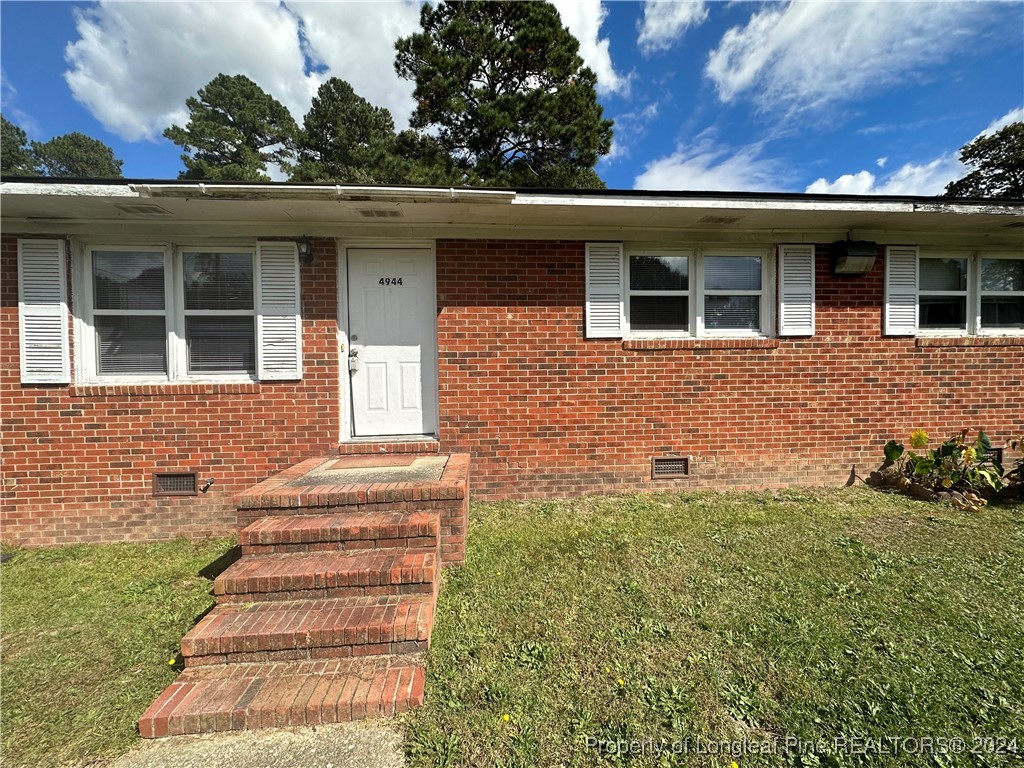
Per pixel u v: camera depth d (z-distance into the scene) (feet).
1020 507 14.62
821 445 16.76
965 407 17.13
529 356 15.69
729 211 14.11
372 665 7.58
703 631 8.43
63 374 13.91
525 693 6.99
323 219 14.35
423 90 44.37
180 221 14.19
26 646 8.57
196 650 7.54
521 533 12.93
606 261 15.79
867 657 7.63
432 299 15.75
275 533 9.62
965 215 14.47
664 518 13.99
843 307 16.62
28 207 12.77
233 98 79.20
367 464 13.70
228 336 14.94
